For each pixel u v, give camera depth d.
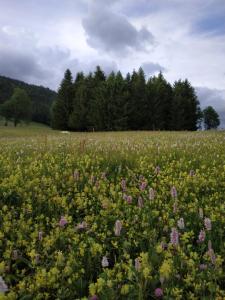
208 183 1.27
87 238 0.85
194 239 0.89
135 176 1.39
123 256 0.79
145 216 0.96
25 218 1.01
